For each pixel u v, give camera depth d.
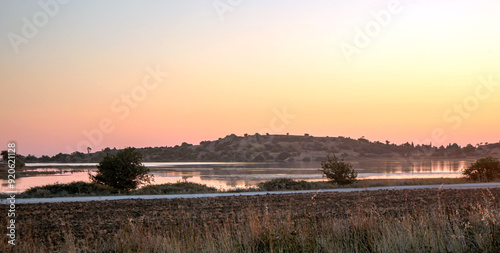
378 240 11.90
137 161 39.78
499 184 42.91
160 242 11.66
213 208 22.06
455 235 11.38
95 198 29.19
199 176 70.62
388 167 107.19
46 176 71.50
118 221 17.31
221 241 11.14
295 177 66.19
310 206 22.77
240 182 55.94
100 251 11.75
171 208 22.38
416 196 28.41
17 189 40.38
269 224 12.36
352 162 150.50
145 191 36.12
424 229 11.95
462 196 27.52
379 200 26.00
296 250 10.48
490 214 13.51
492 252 10.54
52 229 15.78
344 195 30.11
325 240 11.39
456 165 123.69
